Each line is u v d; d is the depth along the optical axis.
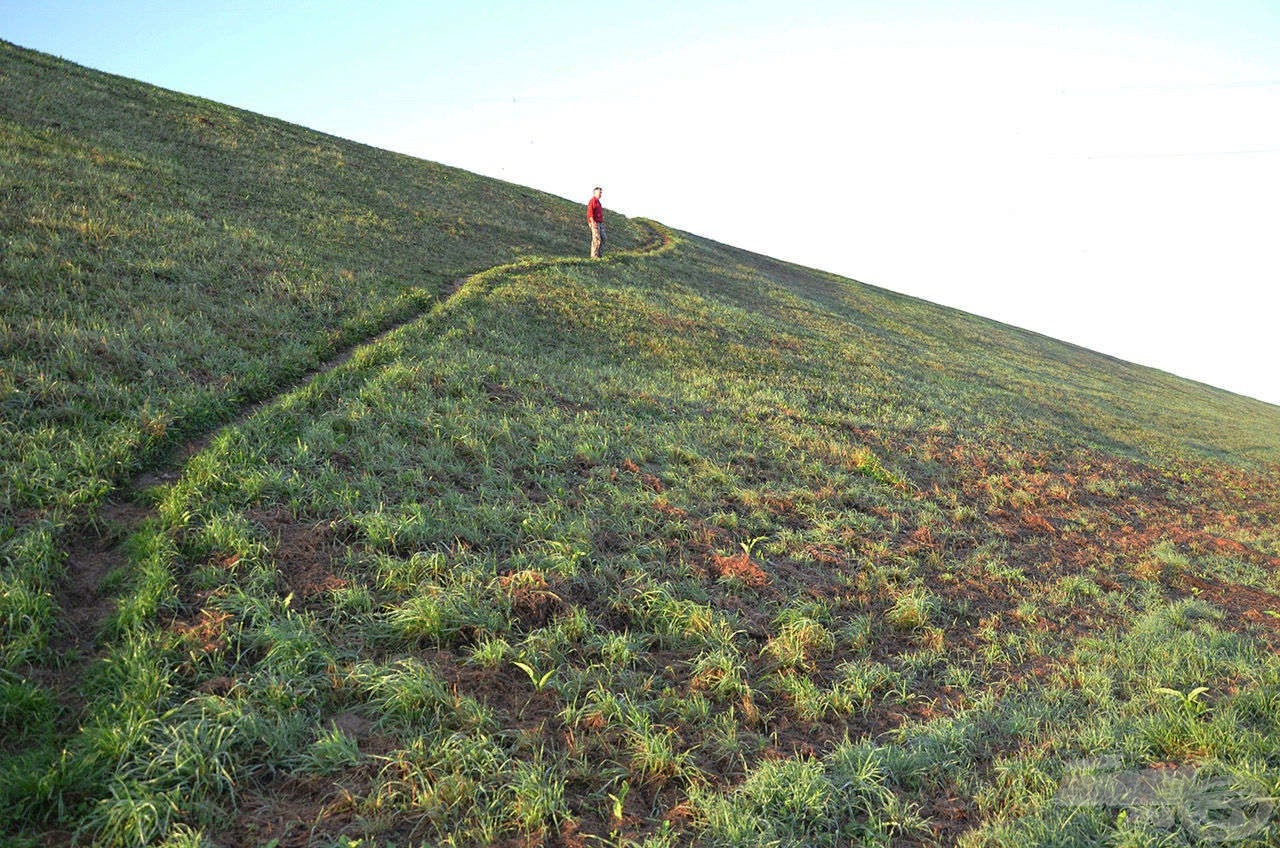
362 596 5.65
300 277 14.09
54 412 7.26
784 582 7.64
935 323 39.66
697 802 4.34
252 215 17.58
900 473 12.66
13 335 8.38
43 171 14.77
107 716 4.19
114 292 10.56
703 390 14.90
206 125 25.80
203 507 6.34
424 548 6.56
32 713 4.18
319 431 8.38
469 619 5.60
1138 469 18.95
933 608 7.74
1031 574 9.69
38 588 5.08
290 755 4.26
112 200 14.52
